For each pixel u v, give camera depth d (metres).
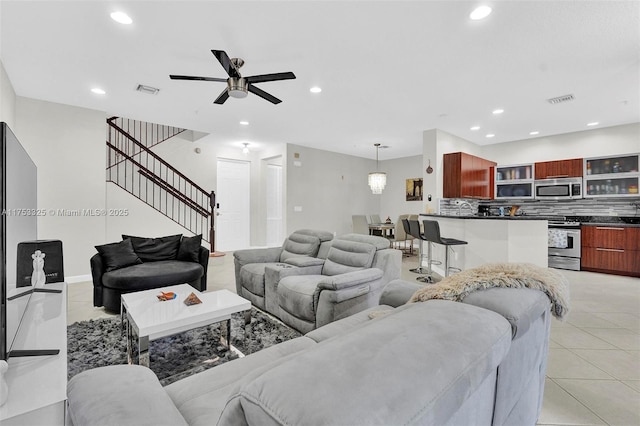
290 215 6.89
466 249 4.78
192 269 3.51
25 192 1.65
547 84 3.55
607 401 1.77
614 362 2.21
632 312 3.21
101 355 2.25
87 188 4.44
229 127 5.51
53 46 2.76
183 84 3.58
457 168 5.45
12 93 3.68
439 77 3.37
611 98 4.00
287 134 6.04
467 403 0.71
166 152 6.75
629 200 5.26
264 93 3.11
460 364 0.61
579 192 5.52
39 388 1.04
